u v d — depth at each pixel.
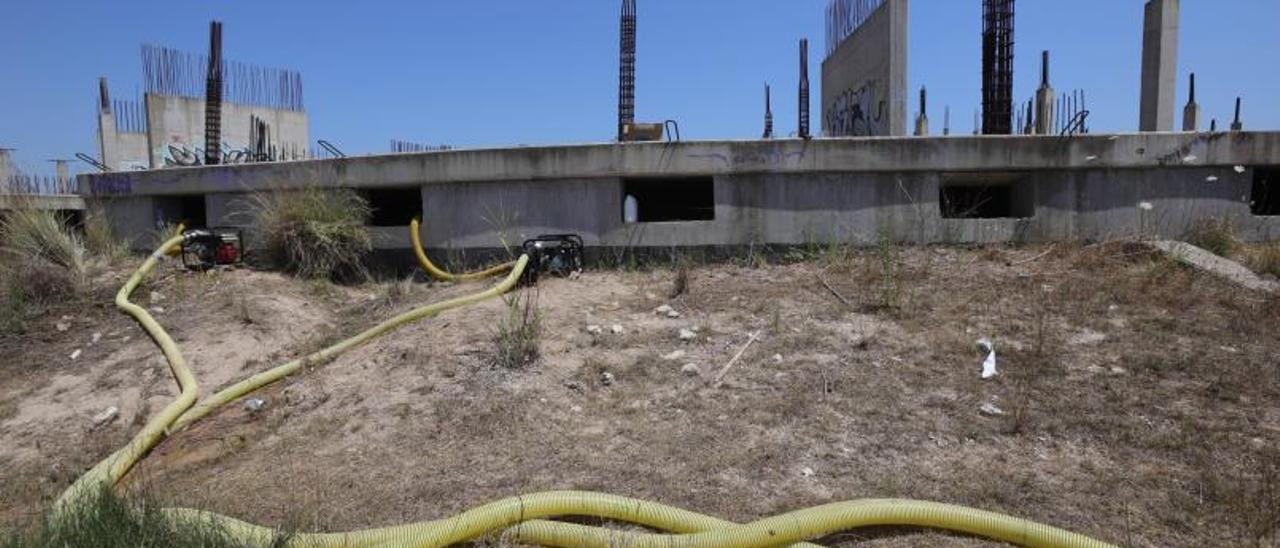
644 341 7.08
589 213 9.85
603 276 9.51
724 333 7.18
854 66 13.38
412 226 10.27
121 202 11.95
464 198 10.17
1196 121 15.56
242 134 18.77
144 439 6.11
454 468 5.08
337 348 7.71
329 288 9.96
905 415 5.51
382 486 4.93
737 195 9.62
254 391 7.07
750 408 5.68
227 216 11.20
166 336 8.08
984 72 11.08
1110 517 4.31
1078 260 8.74
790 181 9.55
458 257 10.24
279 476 5.22
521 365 6.54
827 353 6.60
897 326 7.14
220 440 6.11
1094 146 9.29
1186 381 5.93
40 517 4.98
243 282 9.70
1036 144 9.26
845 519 4.09
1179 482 4.64
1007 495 4.52
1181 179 9.40
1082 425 5.32
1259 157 9.34
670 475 4.84
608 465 4.99
